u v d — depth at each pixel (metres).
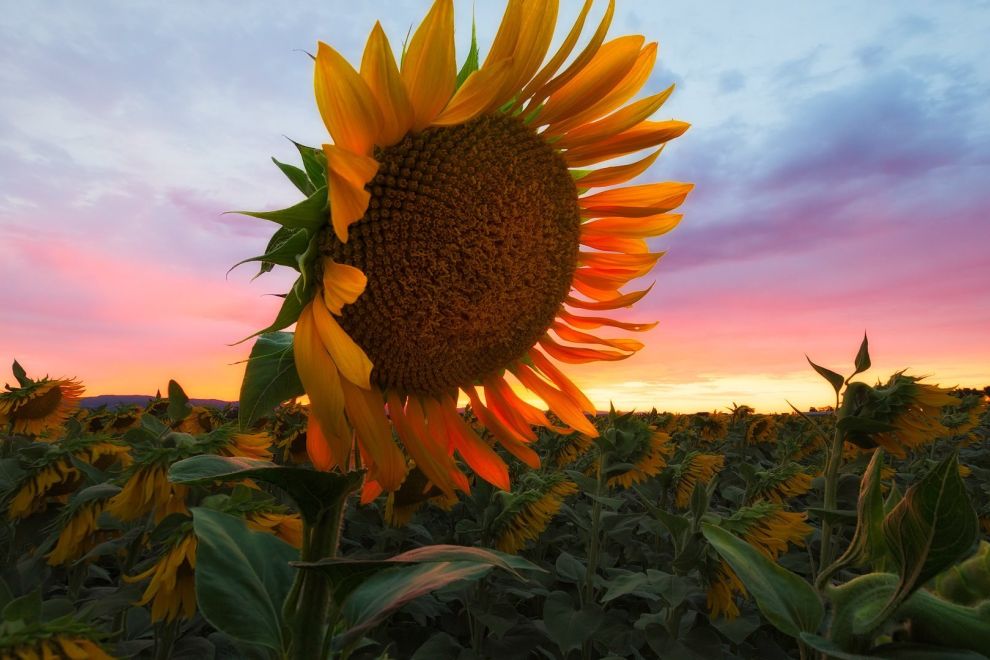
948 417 8.66
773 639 4.93
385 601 1.57
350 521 4.99
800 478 4.77
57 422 5.48
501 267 1.75
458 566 1.65
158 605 2.31
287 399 1.46
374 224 1.59
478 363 1.98
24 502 3.09
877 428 3.63
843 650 1.24
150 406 6.48
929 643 1.16
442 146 1.65
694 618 4.07
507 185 1.76
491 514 4.45
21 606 1.46
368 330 1.65
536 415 2.21
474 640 4.34
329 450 1.63
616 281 2.37
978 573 1.24
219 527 1.60
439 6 1.43
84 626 1.46
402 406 1.82
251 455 2.91
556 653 4.77
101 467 3.52
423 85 1.47
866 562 1.48
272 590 1.51
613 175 2.15
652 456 5.93
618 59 1.82
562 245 1.97
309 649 1.34
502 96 1.67
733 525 3.63
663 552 5.81
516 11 1.50
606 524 5.07
